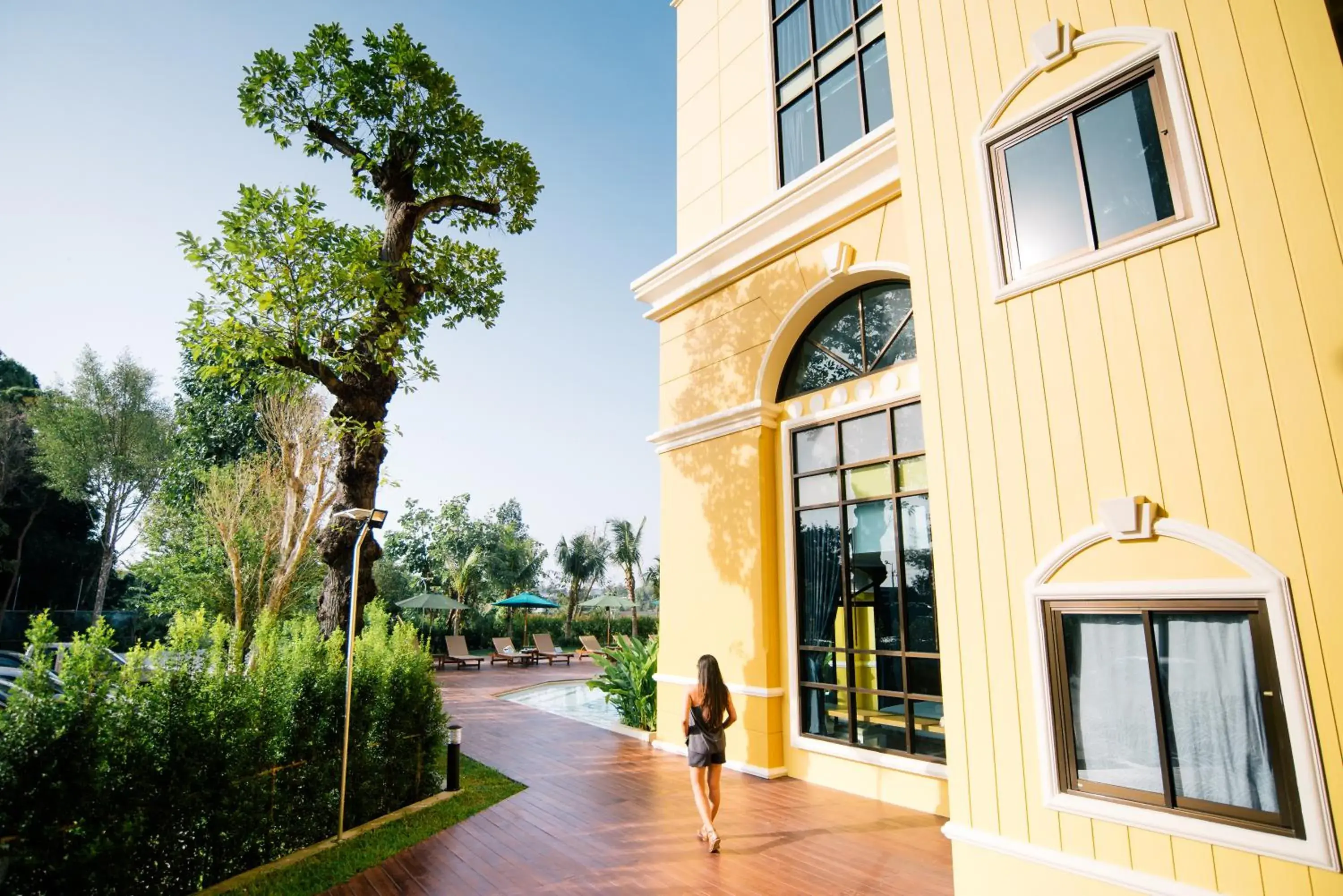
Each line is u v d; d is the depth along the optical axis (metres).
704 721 5.58
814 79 8.66
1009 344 4.43
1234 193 3.60
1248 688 3.26
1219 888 3.20
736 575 8.37
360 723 6.07
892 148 7.07
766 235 8.64
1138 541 3.69
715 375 9.26
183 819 4.46
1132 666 3.65
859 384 7.62
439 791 7.04
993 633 4.22
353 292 7.36
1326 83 3.38
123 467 26.09
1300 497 3.22
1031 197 4.48
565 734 10.21
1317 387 3.24
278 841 5.17
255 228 7.05
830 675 7.44
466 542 34.56
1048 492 4.11
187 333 7.12
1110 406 3.92
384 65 8.21
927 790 6.30
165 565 15.48
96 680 4.20
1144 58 3.99
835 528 7.68
